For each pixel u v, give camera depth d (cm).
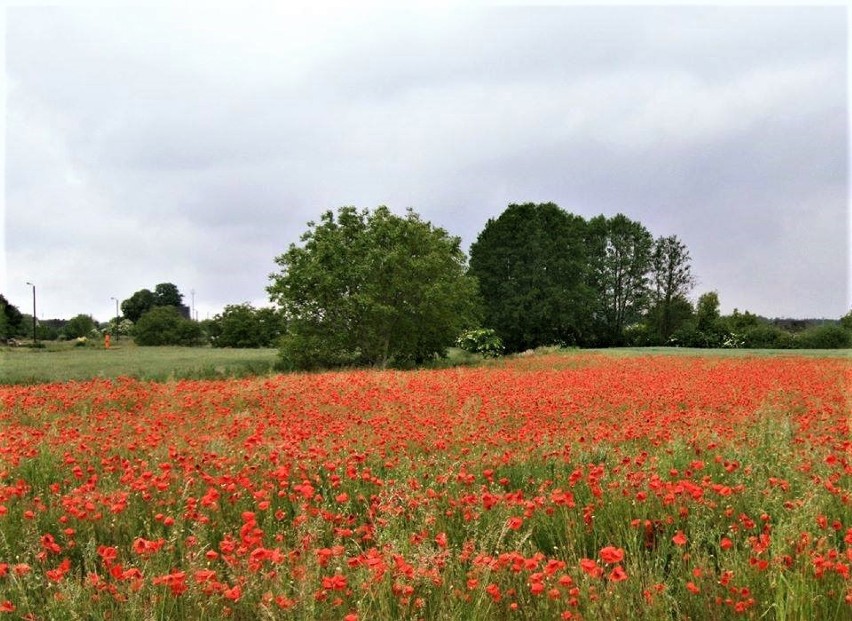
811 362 2600
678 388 1512
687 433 867
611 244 6688
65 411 1338
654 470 661
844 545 489
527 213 5828
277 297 3164
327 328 3166
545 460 741
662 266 6544
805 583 384
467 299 3638
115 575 397
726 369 2253
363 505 624
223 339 6406
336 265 3145
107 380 1805
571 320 5550
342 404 1349
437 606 394
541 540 533
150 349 5728
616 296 6644
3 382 2275
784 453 703
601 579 412
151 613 375
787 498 562
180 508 570
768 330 5338
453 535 530
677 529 515
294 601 380
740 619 377
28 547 490
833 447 761
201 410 1245
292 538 529
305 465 701
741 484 584
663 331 6359
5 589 419
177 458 748
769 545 441
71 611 382
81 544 526
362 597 385
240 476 660
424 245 3350
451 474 642
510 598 413
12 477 738
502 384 1714
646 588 389
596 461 749
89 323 7881
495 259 5672
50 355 4322
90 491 612
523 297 5481
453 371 2355
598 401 1340
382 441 829
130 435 980
